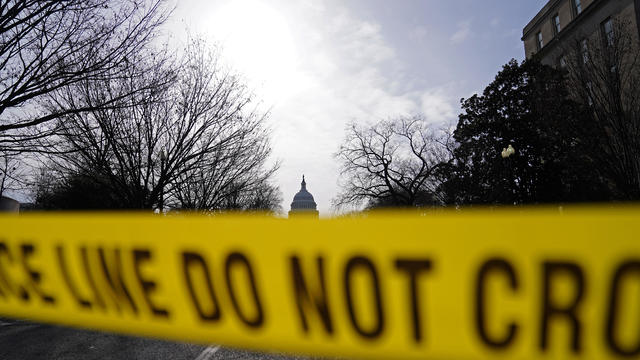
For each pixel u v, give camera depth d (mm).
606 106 14281
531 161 27078
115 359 4715
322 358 4410
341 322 1570
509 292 1374
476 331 1414
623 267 1258
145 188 16016
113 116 13969
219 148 16844
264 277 1667
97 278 1874
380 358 1501
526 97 28266
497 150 29031
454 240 1425
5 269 1998
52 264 1951
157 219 1831
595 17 28297
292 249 1637
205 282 1745
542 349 1354
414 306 1477
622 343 1269
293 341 1615
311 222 1629
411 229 1479
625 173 13570
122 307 1841
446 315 1441
